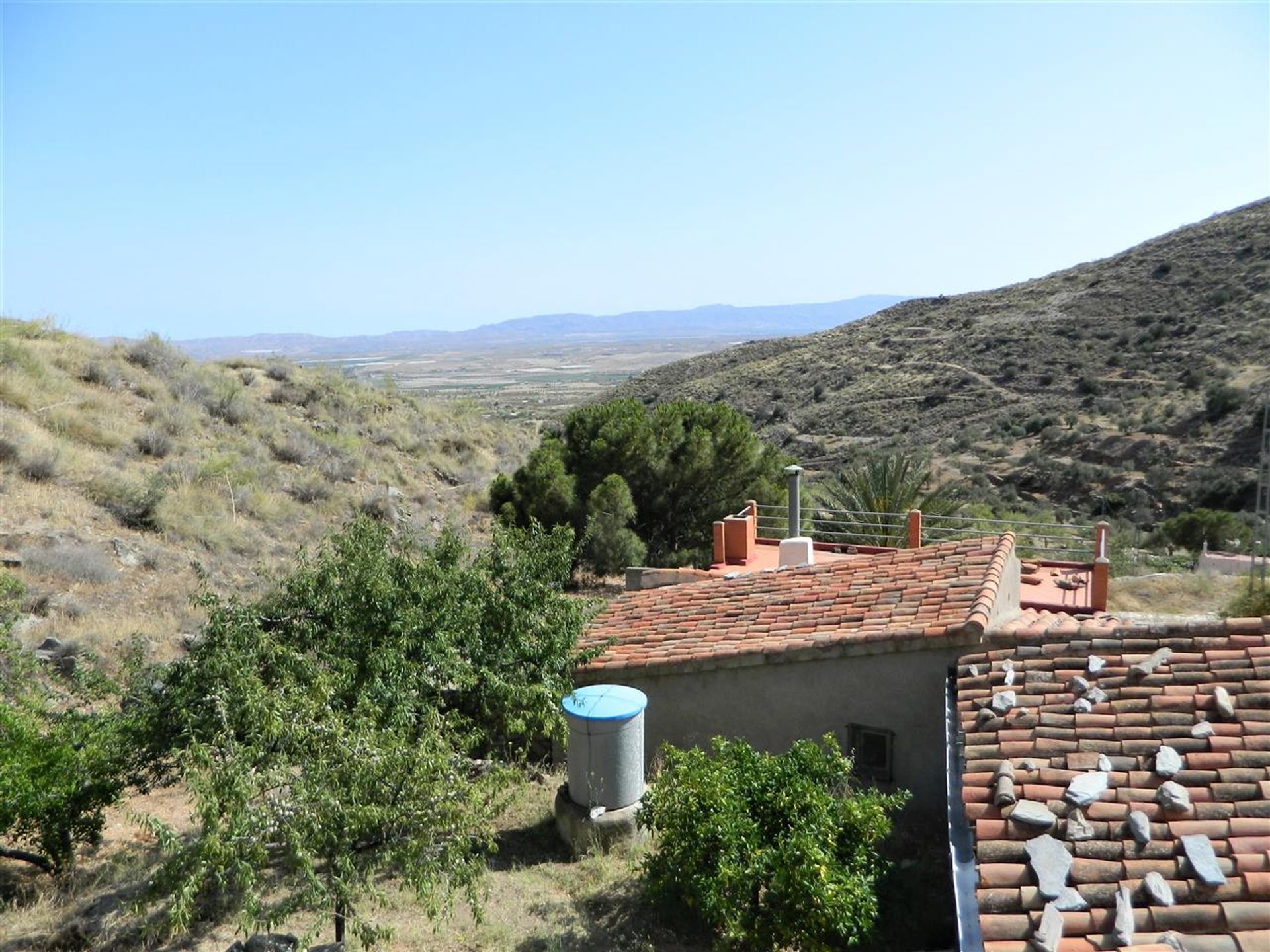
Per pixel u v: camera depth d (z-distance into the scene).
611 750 8.73
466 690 9.56
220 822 5.71
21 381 20.06
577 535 21.14
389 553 10.02
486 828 6.63
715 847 6.95
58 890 7.61
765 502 22.75
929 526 21.14
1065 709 7.47
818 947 6.55
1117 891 5.46
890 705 9.24
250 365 30.53
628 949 6.89
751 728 9.95
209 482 20.05
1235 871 5.47
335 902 6.00
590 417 23.48
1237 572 21.03
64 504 16.22
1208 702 7.14
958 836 6.67
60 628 12.48
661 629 11.84
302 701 6.62
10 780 7.19
